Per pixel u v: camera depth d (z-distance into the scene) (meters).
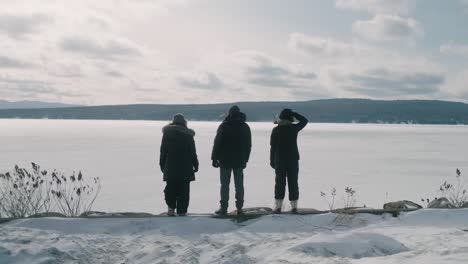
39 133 139.88
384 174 40.59
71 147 72.56
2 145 75.81
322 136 140.00
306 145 91.06
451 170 43.78
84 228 6.34
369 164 50.56
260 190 29.81
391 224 6.70
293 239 5.80
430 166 47.81
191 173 7.40
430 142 103.94
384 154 66.12
